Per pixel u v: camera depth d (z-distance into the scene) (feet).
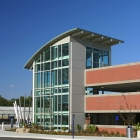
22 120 158.81
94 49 129.80
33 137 93.50
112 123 135.33
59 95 124.77
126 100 107.76
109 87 127.03
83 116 122.31
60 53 126.21
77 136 96.89
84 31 119.85
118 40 130.62
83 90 123.65
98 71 119.75
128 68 109.70
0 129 141.59
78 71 122.93
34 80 137.69
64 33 121.60
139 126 100.63
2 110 222.89
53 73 128.57
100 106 116.88
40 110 132.87
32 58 138.41
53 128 123.85
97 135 103.45
